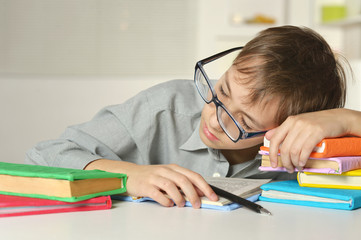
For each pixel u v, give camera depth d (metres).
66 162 1.04
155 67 3.88
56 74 3.77
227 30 3.92
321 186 0.88
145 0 3.84
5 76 3.41
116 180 0.85
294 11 4.02
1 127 3.36
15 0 3.68
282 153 0.89
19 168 0.83
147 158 1.36
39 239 0.61
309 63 1.08
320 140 0.86
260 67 1.02
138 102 1.33
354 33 4.04
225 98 1.06
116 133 1.29
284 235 0.64
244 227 0.68
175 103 1.37
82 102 3.47
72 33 3.77
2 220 0.71
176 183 0.84
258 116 1.02
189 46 3.91
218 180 1.02
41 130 3.42
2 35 3.68
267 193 0.90
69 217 0.73
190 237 0.62
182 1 3.88
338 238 0.63
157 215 0.76
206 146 1.29
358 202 0.82
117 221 0.71
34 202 0.75
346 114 0.95
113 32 3.82
